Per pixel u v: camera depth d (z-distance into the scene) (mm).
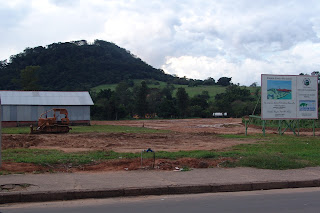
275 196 8797
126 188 8742
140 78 162625
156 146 20047
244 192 9281
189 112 89438
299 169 11703
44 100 48500
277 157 12820
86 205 7812
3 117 45688
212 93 127625
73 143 21969
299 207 7688
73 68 142500
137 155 14125
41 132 31609
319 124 37469
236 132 34312
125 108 86625
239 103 95000
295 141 22094
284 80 26297
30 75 91188
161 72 191750
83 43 182250
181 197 8656
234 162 12398
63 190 8414
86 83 133375
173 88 138125
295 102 26484
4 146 19188
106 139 25047
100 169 11469
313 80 26703
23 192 8164
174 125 51938
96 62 157000
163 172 11016
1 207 7617
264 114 26078
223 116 90500
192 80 165750
